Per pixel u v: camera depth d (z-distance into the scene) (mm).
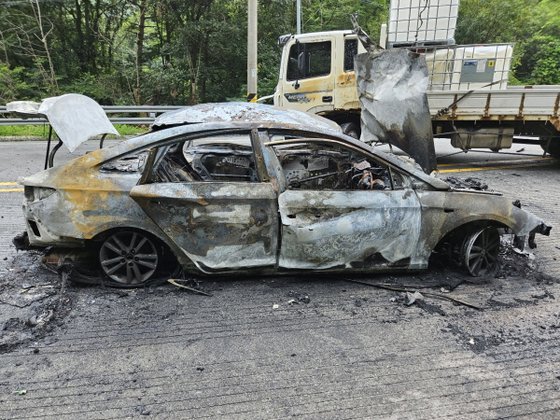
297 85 9125
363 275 3963
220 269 3562
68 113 3605
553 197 6875
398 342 2998
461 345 2979
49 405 2371
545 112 8000
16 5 18938
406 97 5379
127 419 2273
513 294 3713
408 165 3742
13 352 2824
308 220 3482
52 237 3438
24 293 3562
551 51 24406
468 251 3883
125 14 20672
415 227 3676
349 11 21266
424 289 3750
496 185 7664
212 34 17906
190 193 3383
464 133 8648
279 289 3713
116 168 3588
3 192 6715
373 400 2439
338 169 3975
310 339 3021
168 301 3480
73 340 2965
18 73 18047
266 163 3508
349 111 9078
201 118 3662
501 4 22141
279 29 18781
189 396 2455
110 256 3635
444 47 8602
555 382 2615
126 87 20375
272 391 2504
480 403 2428
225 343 2959
